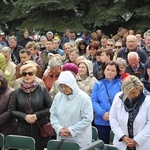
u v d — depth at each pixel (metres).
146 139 4.74
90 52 8.41
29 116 5.36
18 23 18.55
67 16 17.22
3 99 5.56
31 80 5.49
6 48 7.40
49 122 5.83
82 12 17.92
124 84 4.75
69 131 4.93
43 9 17.05
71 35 13.93
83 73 6.33
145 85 5.36
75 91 5.00
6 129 5.59
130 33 11.70
